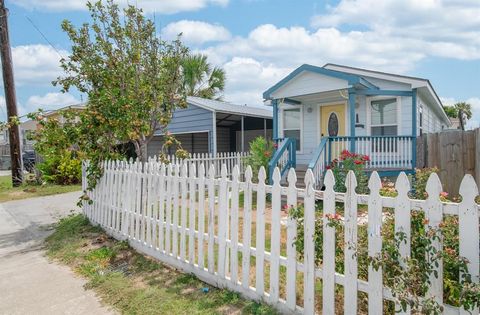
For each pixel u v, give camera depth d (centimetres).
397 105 1012
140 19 691
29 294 373
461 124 1720
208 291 355
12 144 1288
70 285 392
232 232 347
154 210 458
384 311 263
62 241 553
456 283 218
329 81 966
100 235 570
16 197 1048
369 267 247
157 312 315
